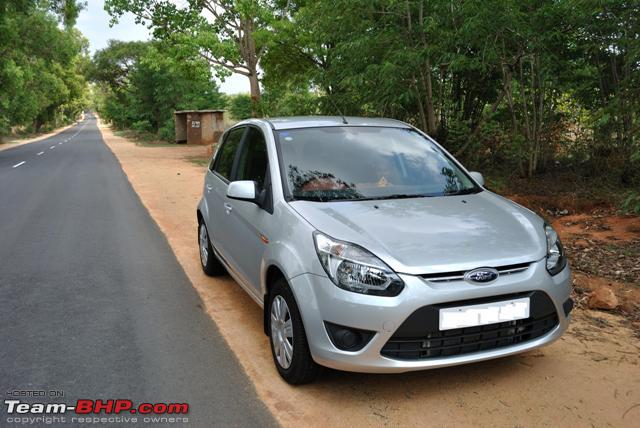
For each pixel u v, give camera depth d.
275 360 3.60
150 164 21.83
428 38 9.71
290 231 3.46
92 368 3.70
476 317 3.03
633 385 3.38
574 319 4.46
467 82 11.44
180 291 5.37
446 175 4.28
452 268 3.00
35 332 4.33
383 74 9.28
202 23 21.08
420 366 3.01
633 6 8.08
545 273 3.23
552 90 10.18
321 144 4.25
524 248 3.24
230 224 4.66
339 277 3.05
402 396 3.28
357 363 3.01
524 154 10.18
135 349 4.00
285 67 21.86
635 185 8.99
